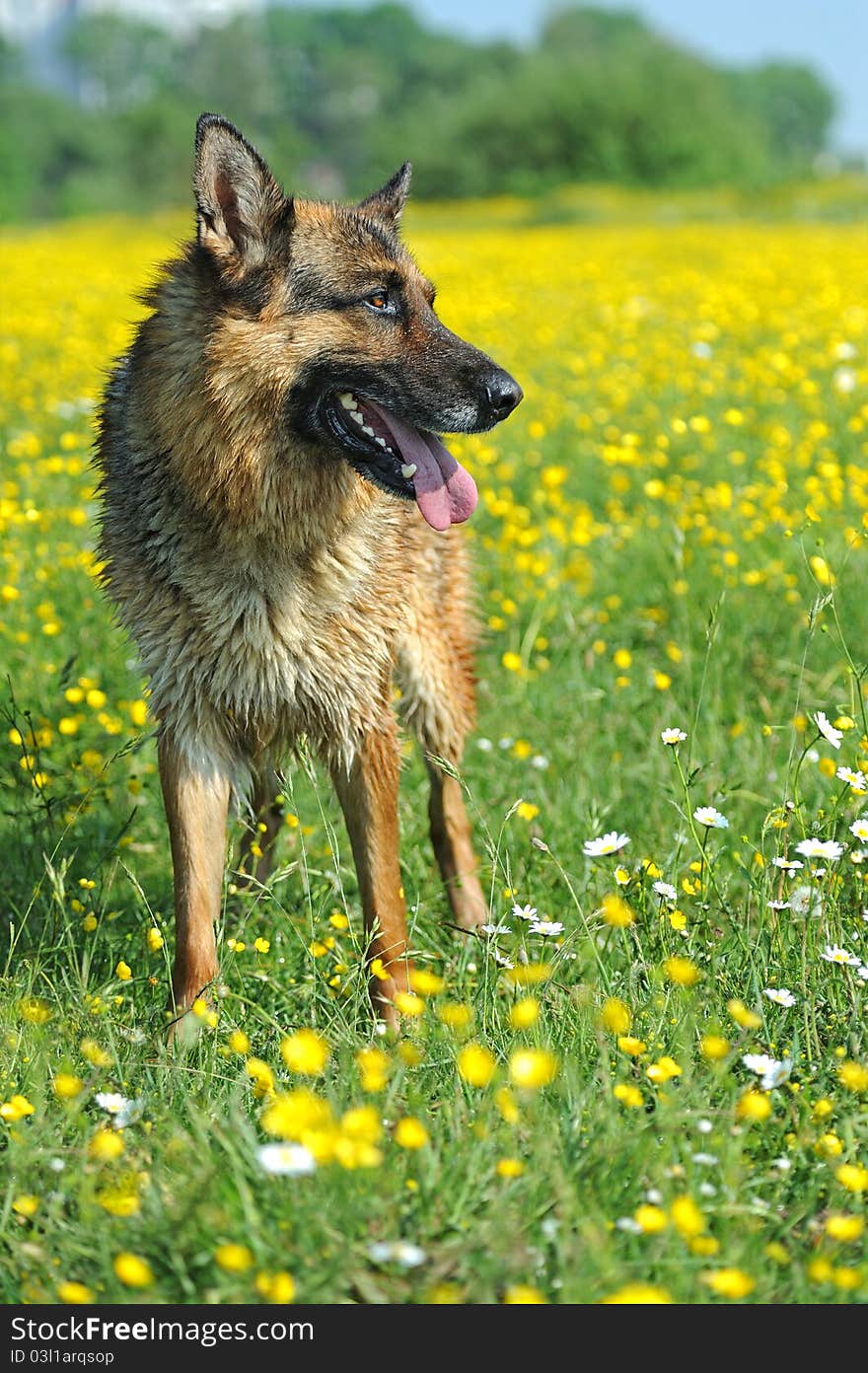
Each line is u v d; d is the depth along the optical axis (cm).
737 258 3306
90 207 13825
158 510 650
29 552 1075
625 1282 396
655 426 1455
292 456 645
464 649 834
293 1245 409
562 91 10388
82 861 760
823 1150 463
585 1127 463
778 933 586
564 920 666
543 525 1165
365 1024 594
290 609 652
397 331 659
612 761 826
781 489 1077
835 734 629
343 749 683
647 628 1003
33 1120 496
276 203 635
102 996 576
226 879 673
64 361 1973
